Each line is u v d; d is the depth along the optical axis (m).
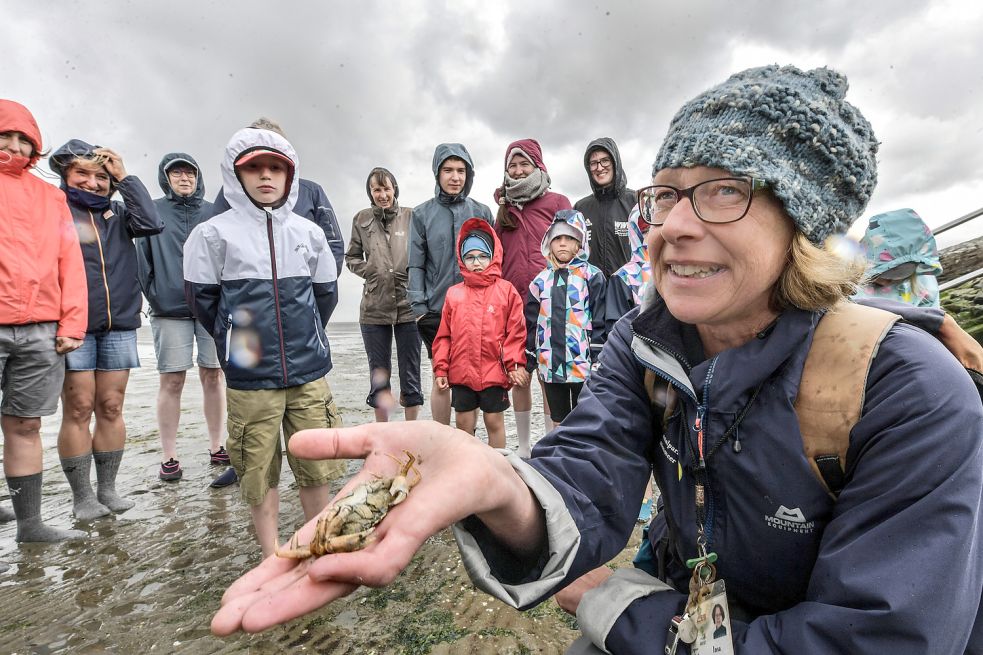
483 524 1.03
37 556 3.01
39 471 3.22
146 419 6.40
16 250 2.96
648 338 1.25
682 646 1.05
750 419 1.09
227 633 0.92
